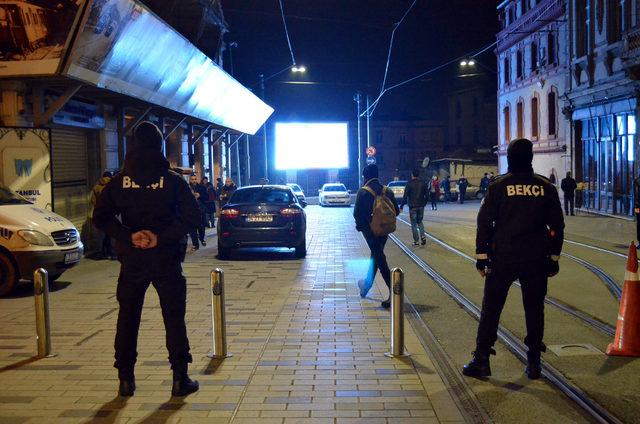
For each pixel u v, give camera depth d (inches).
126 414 195.3
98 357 259.6
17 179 492.4
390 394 210.1
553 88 1333.7
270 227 557.0
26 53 455.8
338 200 1643.7
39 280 260.4
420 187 658.8
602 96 1050.1
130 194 203.8
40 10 444.1
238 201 585.3
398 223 996.6
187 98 792.9
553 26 1325.0
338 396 208.8
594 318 315.6
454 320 319.6
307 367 240.7
